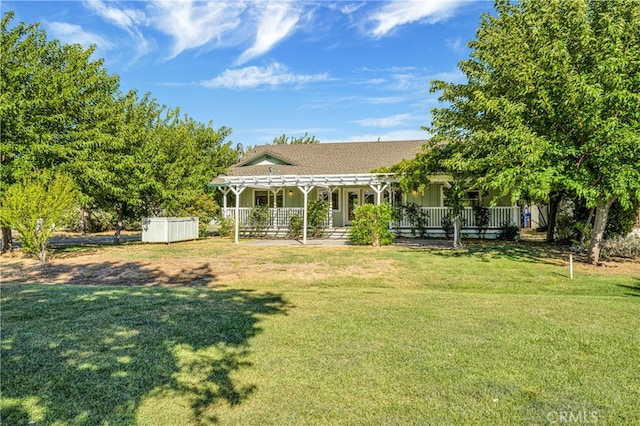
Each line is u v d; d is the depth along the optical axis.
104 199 17.00
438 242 16.59
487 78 12.12
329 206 20.58
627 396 3.18
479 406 3.04
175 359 3.92
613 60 8.71
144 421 2.82
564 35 9.90
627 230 13.38
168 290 7.31
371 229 15.47
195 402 3.09
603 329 4.84
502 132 10.02
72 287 7.61
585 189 9.18
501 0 12.87
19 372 3.58
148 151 18.33
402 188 16.30
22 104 12.63
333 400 3.13
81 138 14.30
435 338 4.54
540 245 15.21
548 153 9.59
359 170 21.31
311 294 6.98
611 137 8.82
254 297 6.66
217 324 5.04
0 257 12.94
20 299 6.38
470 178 13.98
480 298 6.68
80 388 3.30
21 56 13.62
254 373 3.62
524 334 4.66
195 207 20.83
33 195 11.59
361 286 8.48
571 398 3.15
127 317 5.34
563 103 9.37
